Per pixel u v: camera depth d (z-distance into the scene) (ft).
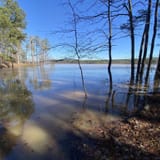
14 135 22.29
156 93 36.17
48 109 32.65
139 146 17.35
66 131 22.89
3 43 128.36
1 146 19.70
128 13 41.29
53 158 17.34
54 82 67.05
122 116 27.12
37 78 81.05
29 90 51.85
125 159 15.71
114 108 31.99
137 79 46.52
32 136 21.89
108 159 15.96
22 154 18.21
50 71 126.21
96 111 30.60
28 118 28.19
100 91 47.32
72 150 18.37
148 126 21.36
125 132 20.71
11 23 136.77
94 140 19.89
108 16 41.47
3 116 29.40
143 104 30.50
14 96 43.93
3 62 157.48
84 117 27.71
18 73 108.37
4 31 128.57
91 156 16.85
